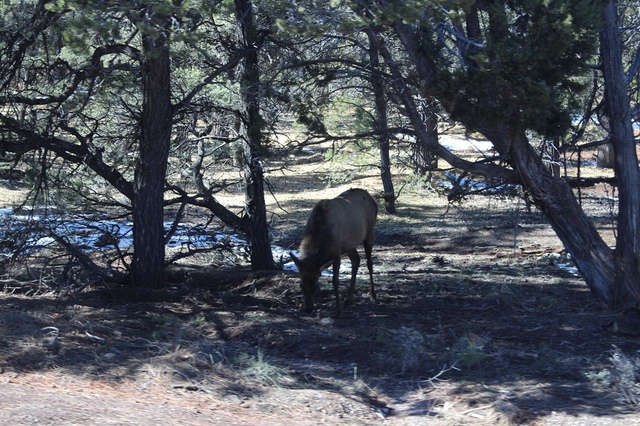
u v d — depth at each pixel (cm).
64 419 580
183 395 713
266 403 704
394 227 2436
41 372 761
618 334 1024
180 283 1397
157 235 1286
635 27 1239
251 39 1235
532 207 2661
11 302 1127
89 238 1559
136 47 1301
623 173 1138
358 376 832
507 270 1641
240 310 1141
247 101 1302
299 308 1207
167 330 978
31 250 1323
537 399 728
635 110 1164
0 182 2595
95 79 1289
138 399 684
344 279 1489
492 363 873
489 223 2425
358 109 1223
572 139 1179
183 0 1020
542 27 909
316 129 1148
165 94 1238
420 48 1025
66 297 1228
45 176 1266
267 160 1362
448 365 863
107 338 920
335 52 1315
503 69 919
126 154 1343
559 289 1362
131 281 1291
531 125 973
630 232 1132
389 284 1421
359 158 2492
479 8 1014
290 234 2288
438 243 2194
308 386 780
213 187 1422
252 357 856
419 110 1148
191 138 1429
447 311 1175
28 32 1174
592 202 2714
